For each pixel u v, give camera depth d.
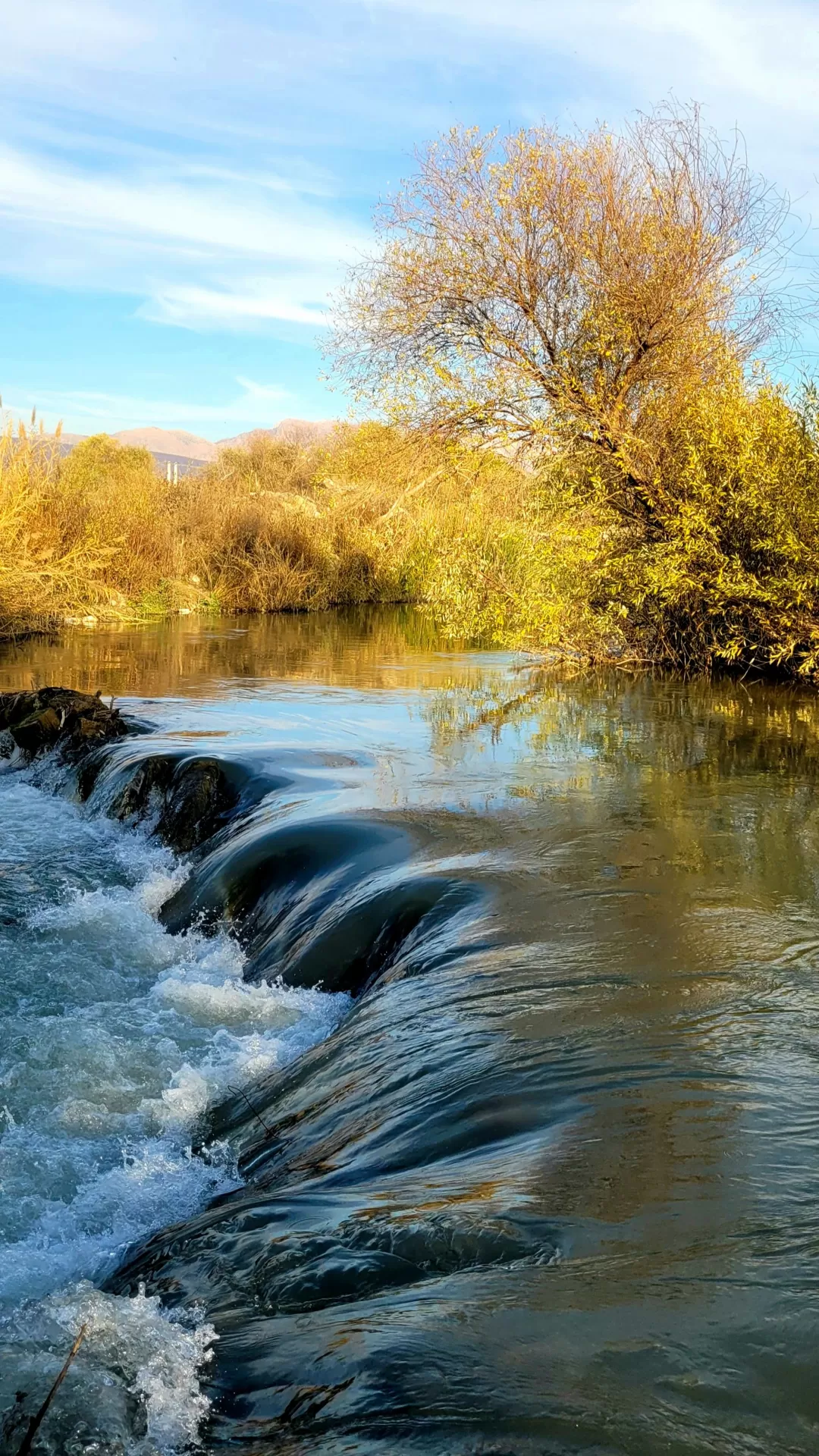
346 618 27.69
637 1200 2.91
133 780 9.87
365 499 21.39
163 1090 4.93
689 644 15.73
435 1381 2.21
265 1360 2.43
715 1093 3.53
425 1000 4.64
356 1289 2.69
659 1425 2.07
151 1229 3.82
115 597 25.91
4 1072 5.04
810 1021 4.11
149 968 6.51
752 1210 2.82
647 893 5.80
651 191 15.38
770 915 5.43
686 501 13.70
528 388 15.38
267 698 14.12
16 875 8.28
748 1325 2.35
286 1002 5.64
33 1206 3.99
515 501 15.76
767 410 13.21
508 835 7.04
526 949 5.02
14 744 12.67
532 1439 2.04
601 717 12.06
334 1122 4.00
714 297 15.16
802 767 9.27
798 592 12.88
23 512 22.83
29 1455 2.16
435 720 12.16
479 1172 3.19
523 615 15.21
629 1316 2.40
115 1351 2.52
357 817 7.53
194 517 30.64
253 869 7.11
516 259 15.45
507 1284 2.56
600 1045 3.96
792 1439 2.03
